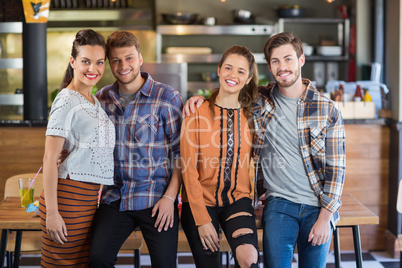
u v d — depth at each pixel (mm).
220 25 6379
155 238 2443
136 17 6359
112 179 2465
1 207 2680
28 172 4051
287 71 2488
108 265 2350
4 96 5512
